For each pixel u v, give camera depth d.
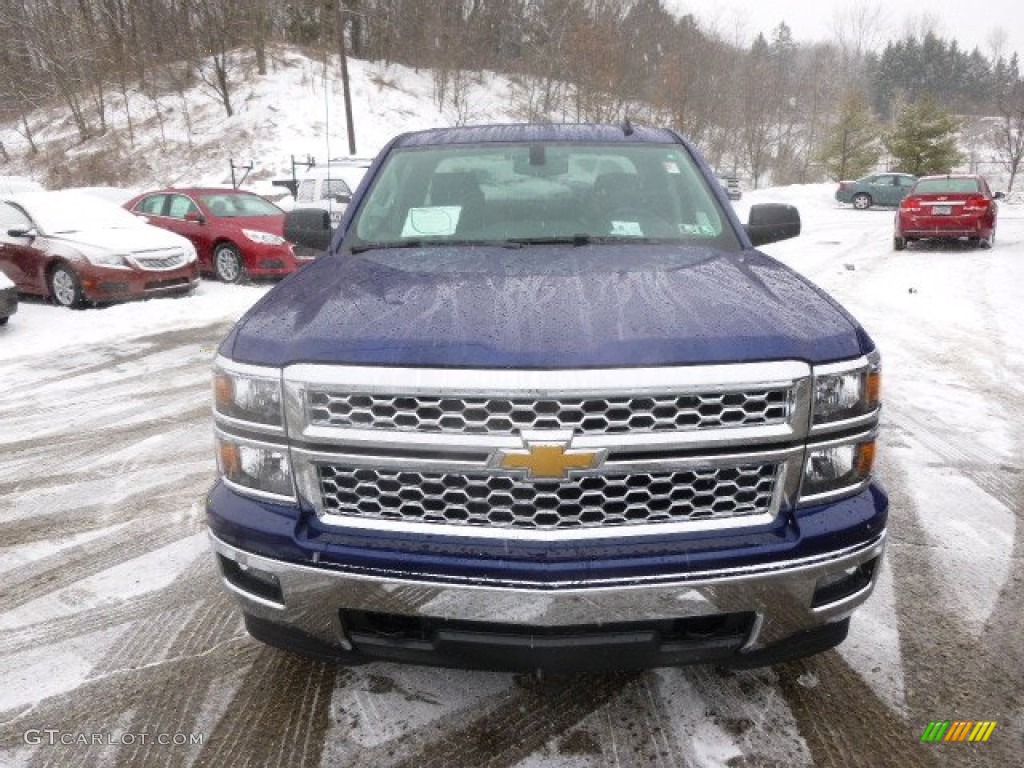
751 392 1.67
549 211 2.87
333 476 1.75
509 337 1.70
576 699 2.17
